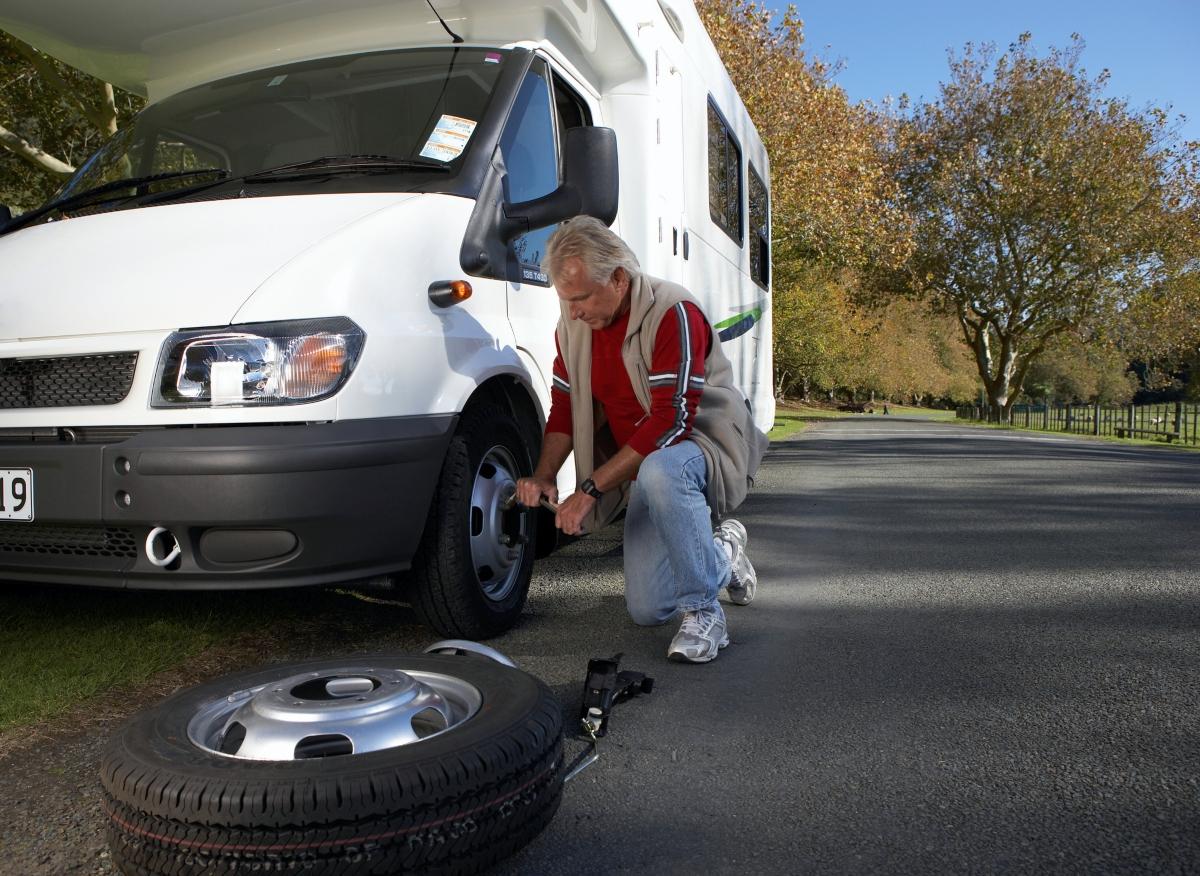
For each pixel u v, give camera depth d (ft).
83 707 8.89
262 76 13.09
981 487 28.02
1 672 9.61
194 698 6.50
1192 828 6.59
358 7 12.85
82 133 38.55
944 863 6.15
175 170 12.24
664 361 9.61
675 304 9.66
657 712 8.90
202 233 9.53
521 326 11.41
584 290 9.34
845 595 13.56
